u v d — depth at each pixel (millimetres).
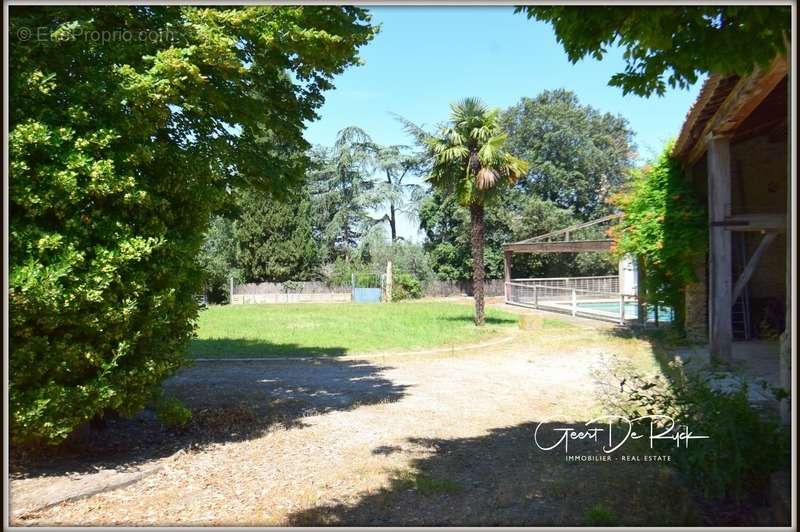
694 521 4031
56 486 5121
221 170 7211
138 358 5820
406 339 16453
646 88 4465
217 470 5707
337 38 6871
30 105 4973
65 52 5336
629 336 15828
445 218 41781
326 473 5551
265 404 8734
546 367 11719
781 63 6766
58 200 4980
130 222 5652
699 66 4086
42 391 5027
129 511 4641
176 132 6816
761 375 9055
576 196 45969
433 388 9781
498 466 5641
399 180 43094
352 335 17531
